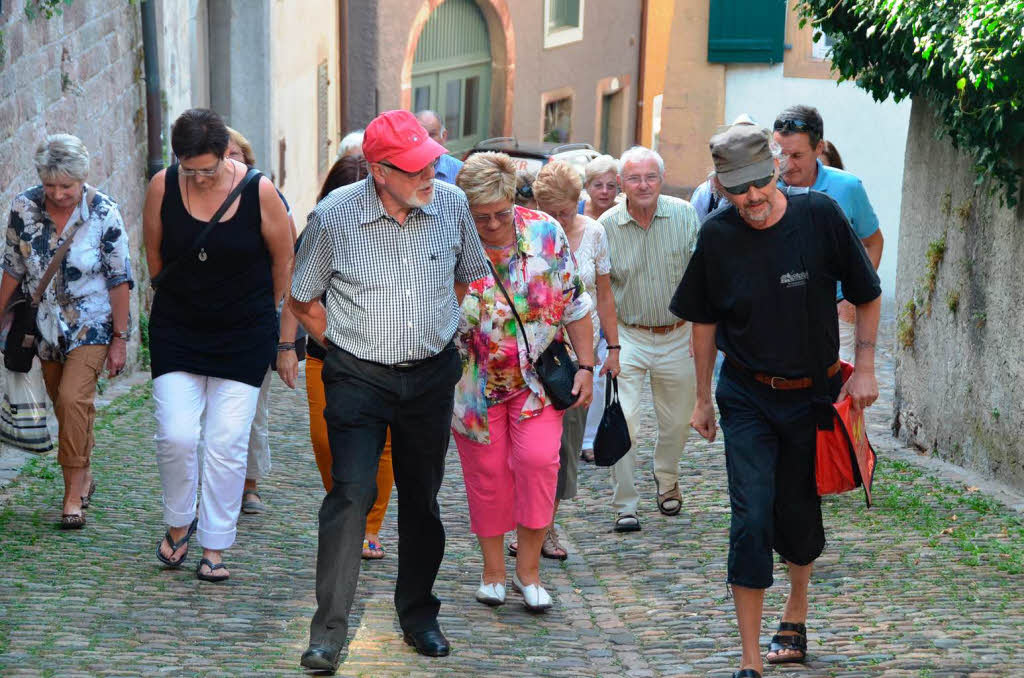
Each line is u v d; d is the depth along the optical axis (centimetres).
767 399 543
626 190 767
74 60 1099
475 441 629
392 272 524
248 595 641
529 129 2880
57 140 684
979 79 722
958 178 934
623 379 790
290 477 911
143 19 1322
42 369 736
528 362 621
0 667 511
